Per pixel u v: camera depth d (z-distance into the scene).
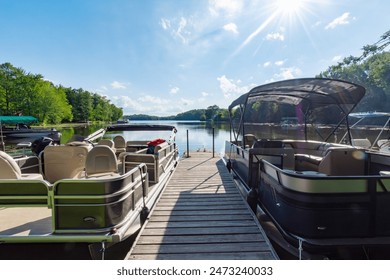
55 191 2.10
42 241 2.07
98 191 2.12
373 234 2.08
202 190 4.40
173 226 2.92
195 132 23.75
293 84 3.72
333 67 26.69
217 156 8.43
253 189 3.41
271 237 2.75
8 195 2.11
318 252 2.10
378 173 2.92
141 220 2.89
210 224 2.97
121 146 6.19
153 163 3.94
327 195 2.07
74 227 2.11
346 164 2.99
